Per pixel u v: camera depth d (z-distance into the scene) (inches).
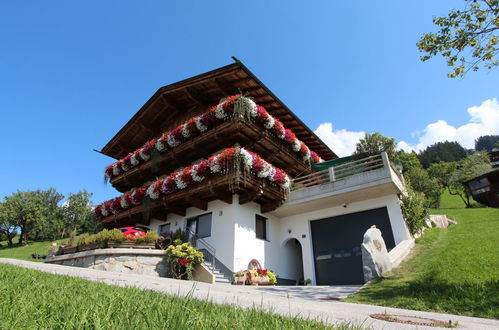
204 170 538.0
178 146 637.3
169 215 684.1
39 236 2010.3
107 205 751.7
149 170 724.7
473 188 863.1
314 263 588.7
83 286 144.9
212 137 575.2
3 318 73.6
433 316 188.2
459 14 336.5
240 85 609.6
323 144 813.9
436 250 414.6
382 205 540.1
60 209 2052.2
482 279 267.7
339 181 548.1
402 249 430.6
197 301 128.9
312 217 617.0
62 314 80.8
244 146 595.2
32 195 1973.4
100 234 508.1
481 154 1609.3
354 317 163.5
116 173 791.7
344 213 579.2
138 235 514.9
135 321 79.0
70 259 536.1
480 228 503.2
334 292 329.4
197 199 586.9
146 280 294.7
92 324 73.5
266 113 572.1
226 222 558.3
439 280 288.8
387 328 137.9
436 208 1359.5
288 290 354.9
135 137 846.5
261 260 576.4
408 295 265.7
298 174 735.1
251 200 556.4
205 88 640.4
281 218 663.8
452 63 356.8
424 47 359.9
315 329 102.2
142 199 663.8
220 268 529.3
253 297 224.2
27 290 116.3
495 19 325.1
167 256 494.3
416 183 1390.3
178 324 78.4
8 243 1884.8
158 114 767.1
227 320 92.9
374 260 359.9
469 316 207.0
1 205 1830.7
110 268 464.4
